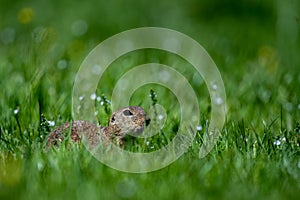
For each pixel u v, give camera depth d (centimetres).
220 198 823
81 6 2325
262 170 902
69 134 1007
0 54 1689
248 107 1261
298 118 1197
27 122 1156
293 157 987
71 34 1986
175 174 893
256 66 1592
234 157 960
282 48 1789
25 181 863
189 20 2298
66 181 863
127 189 834
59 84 1337
